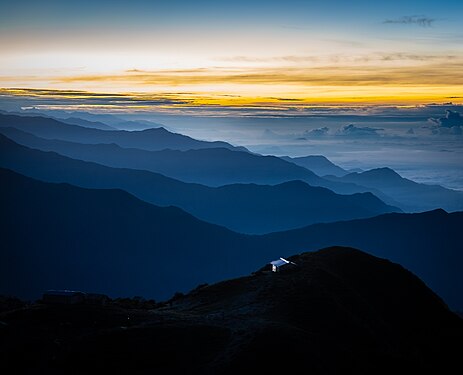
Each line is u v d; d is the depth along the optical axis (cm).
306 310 7656
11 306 7806
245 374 5916
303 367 6184
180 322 6856
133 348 6212
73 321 6762
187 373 5962
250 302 7944
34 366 5953
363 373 6844
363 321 8075
